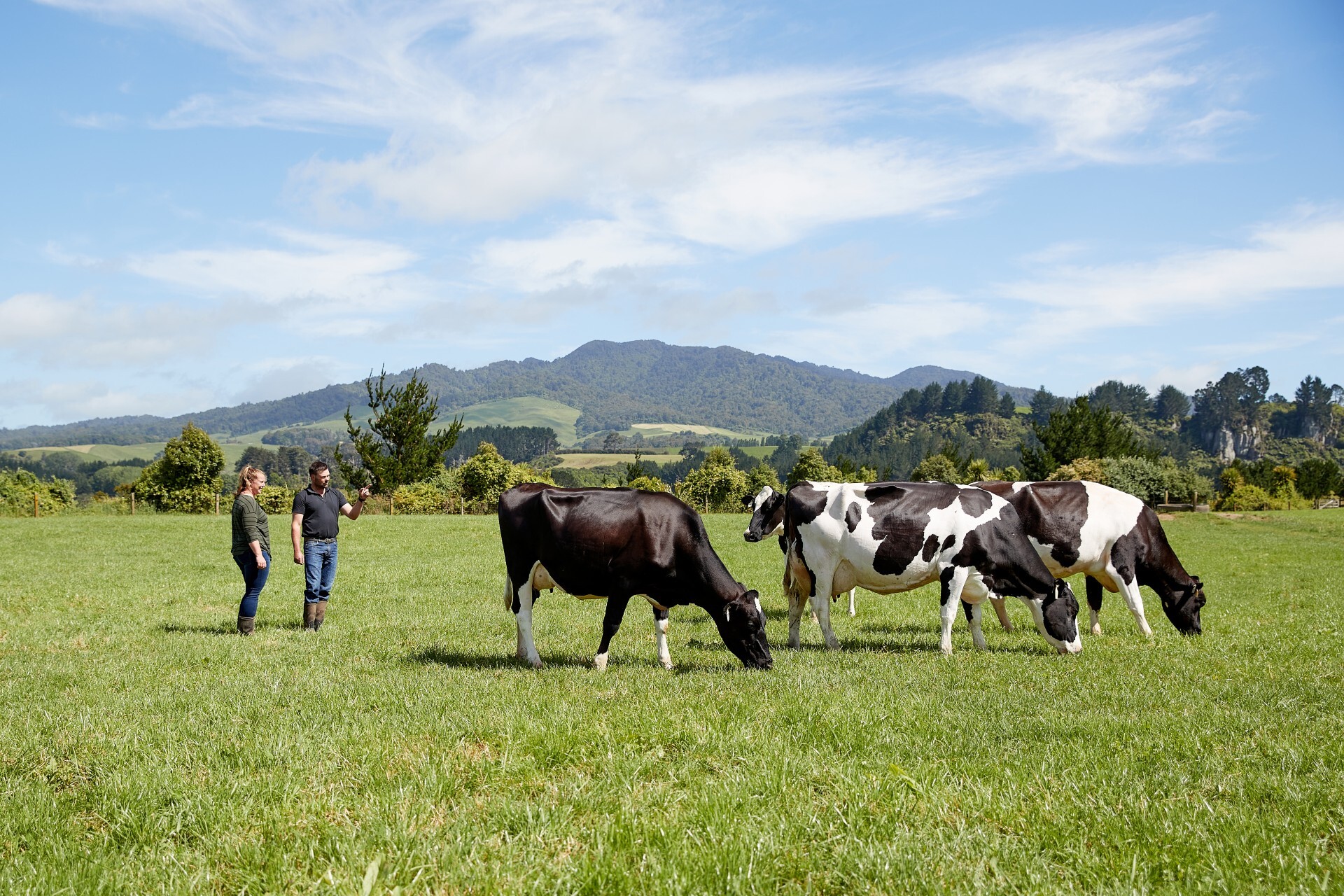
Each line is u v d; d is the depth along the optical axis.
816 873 4.39
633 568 9.71
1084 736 6.77
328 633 12.19
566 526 9.74
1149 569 12.94
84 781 5.68
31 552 23.30
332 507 12.76
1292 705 7.88
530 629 10.11
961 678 9.16
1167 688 8.65
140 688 8.38
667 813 5.06
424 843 4.55
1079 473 59.94
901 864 4.39
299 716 7.06
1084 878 4.39
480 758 6.02
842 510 11.52
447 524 35.75
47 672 9.21
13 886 4.23
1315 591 18.69
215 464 56.00
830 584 11.69
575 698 7.78
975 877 4.28
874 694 7.98
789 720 7.03
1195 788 5.62
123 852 4.67
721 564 9.85
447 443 54.72
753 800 5.18
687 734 6.48
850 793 5.33
